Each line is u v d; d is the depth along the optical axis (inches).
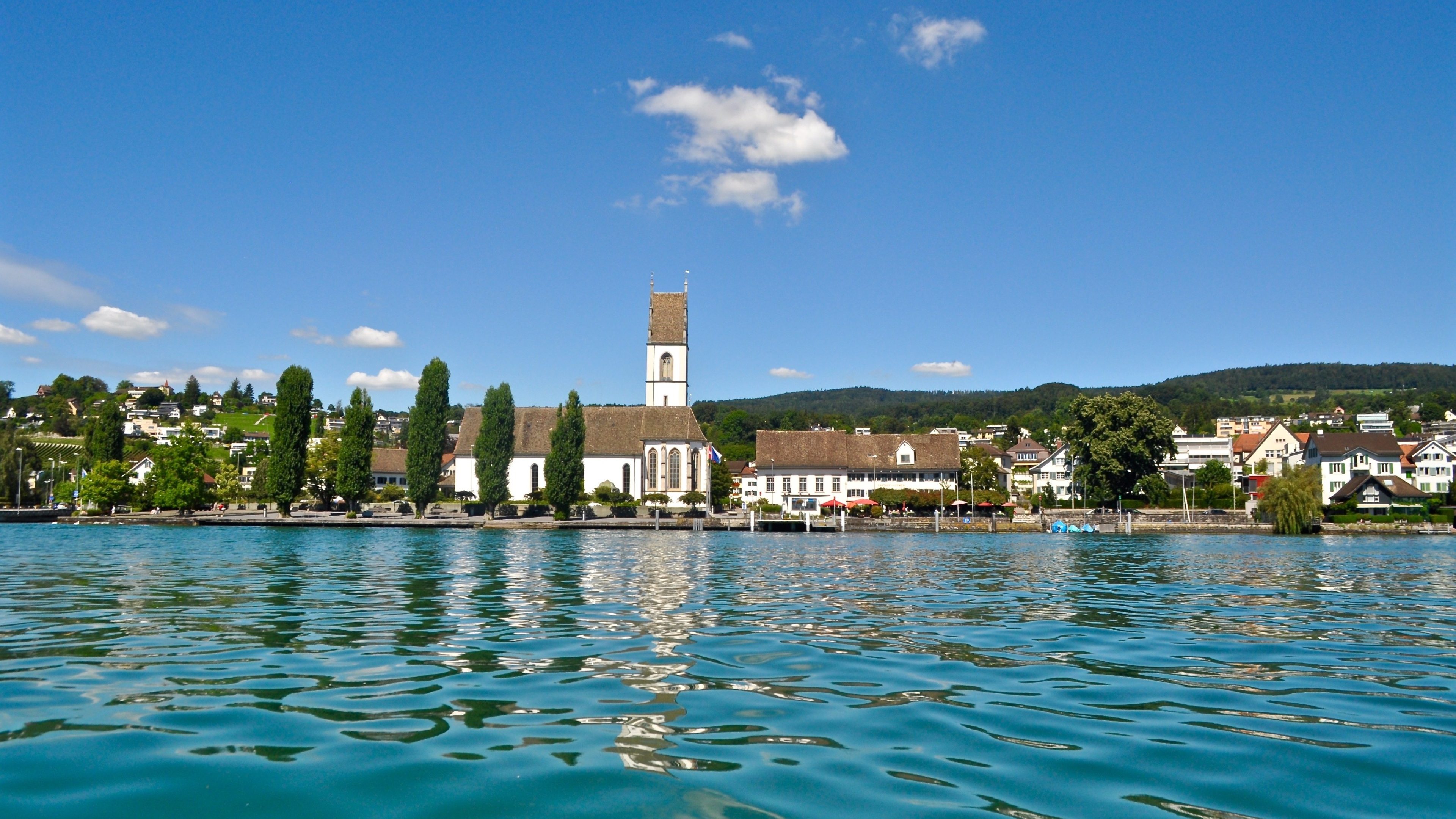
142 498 4320.9
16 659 558.9
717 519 4020.7
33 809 294.5
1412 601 1018.7
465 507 4249.5
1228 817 294.8
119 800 303.9
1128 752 366.9
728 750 366.3
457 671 522.3
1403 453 5310.0
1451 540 3464.6
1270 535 3914.9
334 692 464.8
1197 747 375.9
